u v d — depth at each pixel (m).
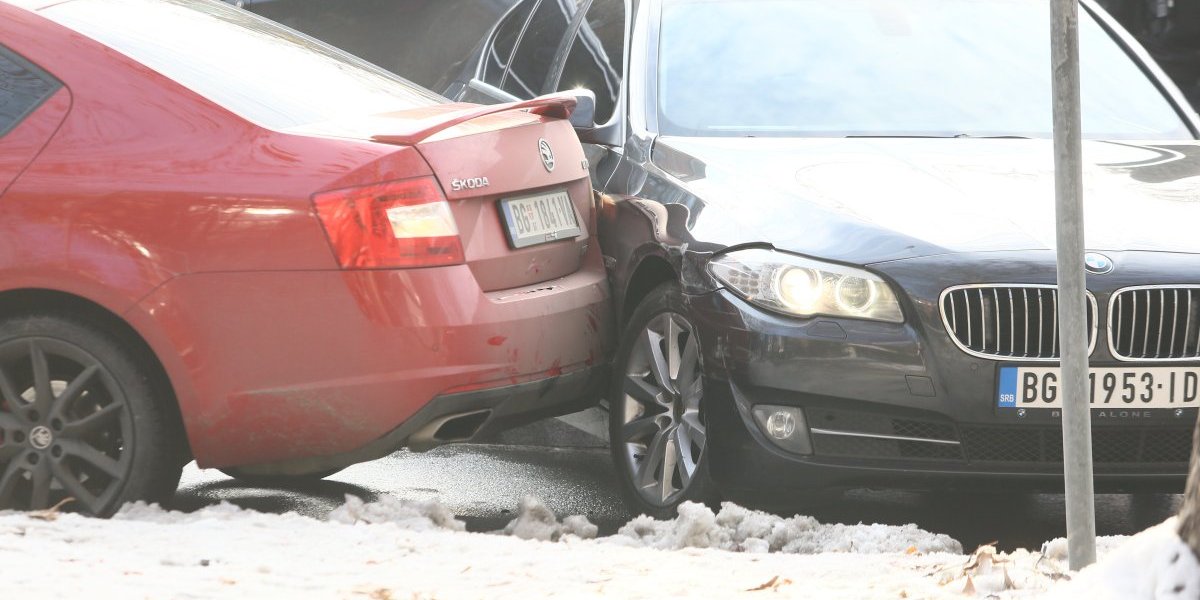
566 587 13.81
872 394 17.72
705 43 24.12
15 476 17.81
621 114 23.17
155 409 17.59
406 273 17.28
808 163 20.50
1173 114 23.86
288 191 17.12
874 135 22.58
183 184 17.28
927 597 13.33
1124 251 18.05
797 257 18.30
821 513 20.66
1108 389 17.72
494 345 17.84
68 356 17.61
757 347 18.14
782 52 24.02
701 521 17.30
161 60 18.22
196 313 17.14
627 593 13.56
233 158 17.41
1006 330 17.70
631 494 20.28
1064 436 12.16
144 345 17.61
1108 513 21.16
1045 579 13.62
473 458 24.55
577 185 20.72
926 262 17.81
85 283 17.14
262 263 17.11
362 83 20.06
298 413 17.30
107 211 17.27
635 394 20.31
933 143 21.91
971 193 19.34
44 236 17.25
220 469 17.97
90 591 12.66
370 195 17.17
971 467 17.77
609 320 20.50
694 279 19.09
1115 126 23.42
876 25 24.75
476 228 18.27
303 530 15.98
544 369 18.73
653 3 25.12
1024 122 23.09
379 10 51.53
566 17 28.05
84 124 17.72
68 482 17.69
